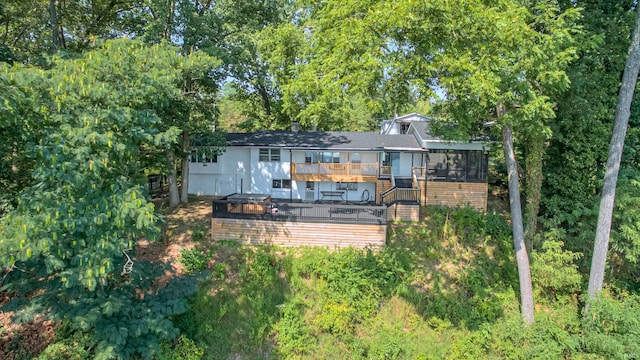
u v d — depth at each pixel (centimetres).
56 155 634
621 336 1146
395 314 1211
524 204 1792
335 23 966
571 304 1320
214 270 1247
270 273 1250
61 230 661
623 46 1430
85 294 894
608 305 1173
